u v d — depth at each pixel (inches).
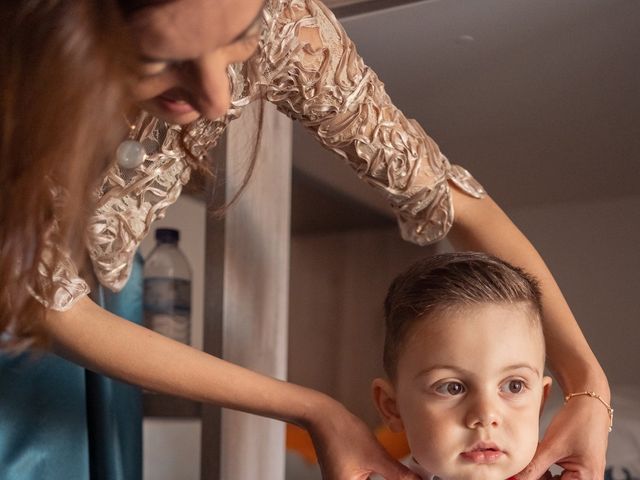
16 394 44.4
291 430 87.8
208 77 27.8
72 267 36.4
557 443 40.7
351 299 95.4
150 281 60.9
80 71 25.0
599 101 61.9
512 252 46.5
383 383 44.5
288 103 42.4
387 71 60.1
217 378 38.5
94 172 29.8
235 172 52.2
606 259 84.4
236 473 52.9
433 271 43.6
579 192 83.5
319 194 84.4
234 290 52.9
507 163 75.9
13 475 43.7
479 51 56.6
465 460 39.8
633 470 64.5
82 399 46.8
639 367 81.7
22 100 25.4
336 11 53.9
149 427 86.3
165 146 39.0
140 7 25.6
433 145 46.6
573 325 44.4
